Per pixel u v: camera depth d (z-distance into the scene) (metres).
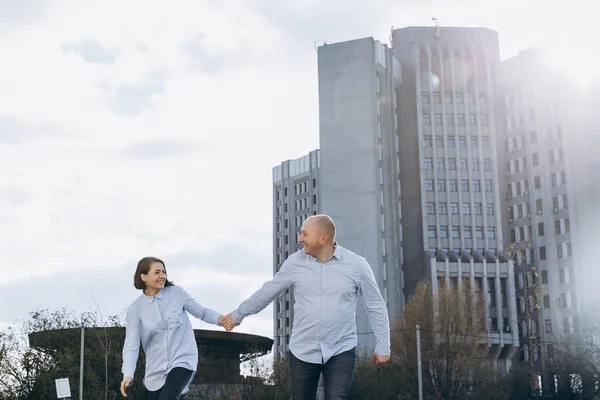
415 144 113.69
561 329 108.56
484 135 116.06
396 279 105.00
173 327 7.25
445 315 77.31
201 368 72.44
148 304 7.30
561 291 109.94
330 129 109.06
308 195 144.38
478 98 116.75
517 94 120.19
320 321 6.14
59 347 58.47
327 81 110.44
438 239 110.81
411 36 117.81
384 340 6.34
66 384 29.38
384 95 110.31
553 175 113.94
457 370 72.75
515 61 120.25
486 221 113.25
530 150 117.62
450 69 116.50
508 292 108.94
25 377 57.62
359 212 105.62
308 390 6.24
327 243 6.28
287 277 6.41
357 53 109.00
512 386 75.81
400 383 71.88
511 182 120.06
